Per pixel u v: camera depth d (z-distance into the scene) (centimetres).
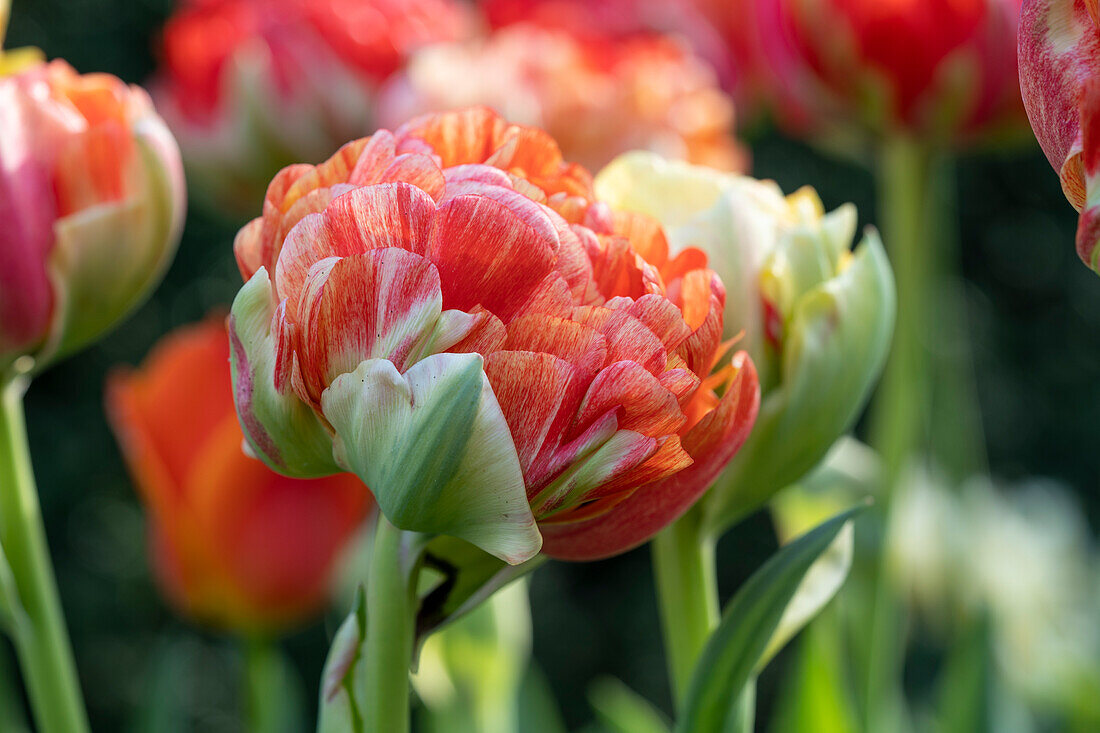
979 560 96
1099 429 316
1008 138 82
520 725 94
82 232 63
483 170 55
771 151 288
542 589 286
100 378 277
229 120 95
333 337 54
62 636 66
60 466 266
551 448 54
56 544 271
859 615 81
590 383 54
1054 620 105
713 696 60
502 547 55
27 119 63
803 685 80
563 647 289
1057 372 325
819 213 63
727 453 57
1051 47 53
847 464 80
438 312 54
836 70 81
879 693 80
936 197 83
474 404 54
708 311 56
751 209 60
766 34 84
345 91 95
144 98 65
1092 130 53
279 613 84
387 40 96
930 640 131
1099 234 53
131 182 64
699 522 62
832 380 60
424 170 55
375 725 57
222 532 83
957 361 102
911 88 80
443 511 55
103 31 282
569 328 54
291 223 56
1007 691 99
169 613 249
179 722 89
